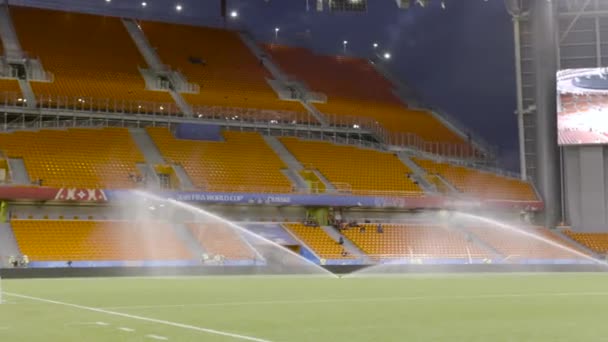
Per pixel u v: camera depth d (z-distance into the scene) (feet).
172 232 165.27
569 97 195.11
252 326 42.37
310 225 182.09
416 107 262.06
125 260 148.97
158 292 81.05
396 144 222.69
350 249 174.19
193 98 218.59
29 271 130.41
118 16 266.57
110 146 182.91
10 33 232.32
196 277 133.69
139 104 204.74
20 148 171.32
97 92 205.98
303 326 42.32
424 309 55.62
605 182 197.26
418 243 182.70
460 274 154.61
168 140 193.36
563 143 194.39
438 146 228.22
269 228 176.76
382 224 189.88
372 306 59.06
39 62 217.77
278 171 190.60
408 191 195.00
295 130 217.15
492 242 189.16
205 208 177.78
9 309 56.34
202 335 37.55
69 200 157.79
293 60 273.33
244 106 220.23
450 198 191.42
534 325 42.78
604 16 203.00
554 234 196.65
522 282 108.99
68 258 145.48
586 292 81.10
